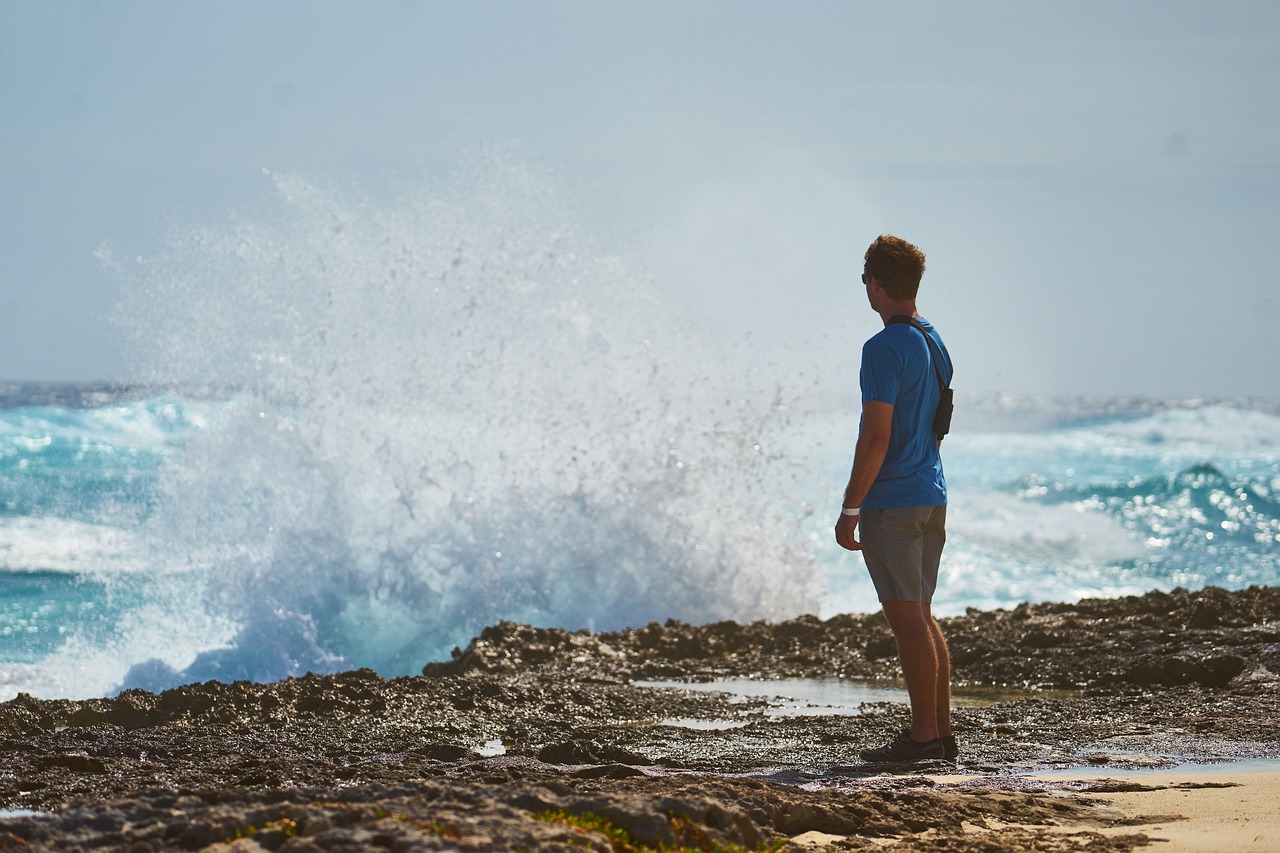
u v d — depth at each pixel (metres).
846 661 19.83
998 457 96.56
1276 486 64.44
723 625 22.56
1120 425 132.25
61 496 52.62
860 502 11.31
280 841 6.74
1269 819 8.80
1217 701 15.20
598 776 10.27
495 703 15.59
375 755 11.98
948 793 9.75
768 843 7.86
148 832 7.03
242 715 14.41
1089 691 16.62
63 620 27.22
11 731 13.70
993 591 40.09
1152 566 47.31
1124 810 9.24
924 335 11.57
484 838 6.45
